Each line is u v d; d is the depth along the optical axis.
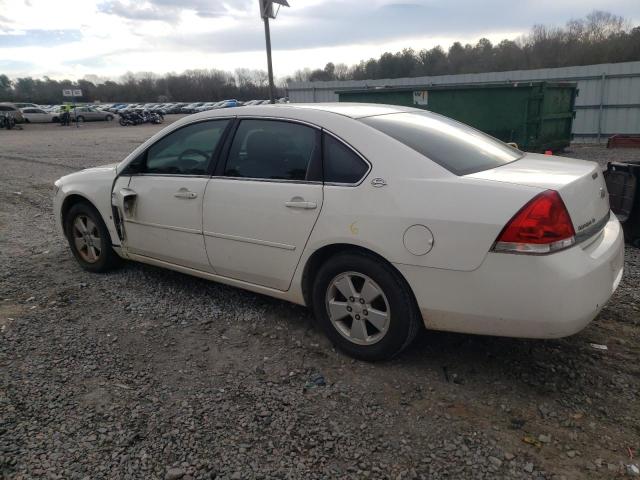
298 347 3.61
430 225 2.91
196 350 3.60
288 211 3.46
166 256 4.36
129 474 2.45
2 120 35.81
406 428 2.75
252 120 3.82
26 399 3.02
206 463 2.51
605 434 2.66
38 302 4.43
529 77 18.56
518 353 3.44
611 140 14.89
